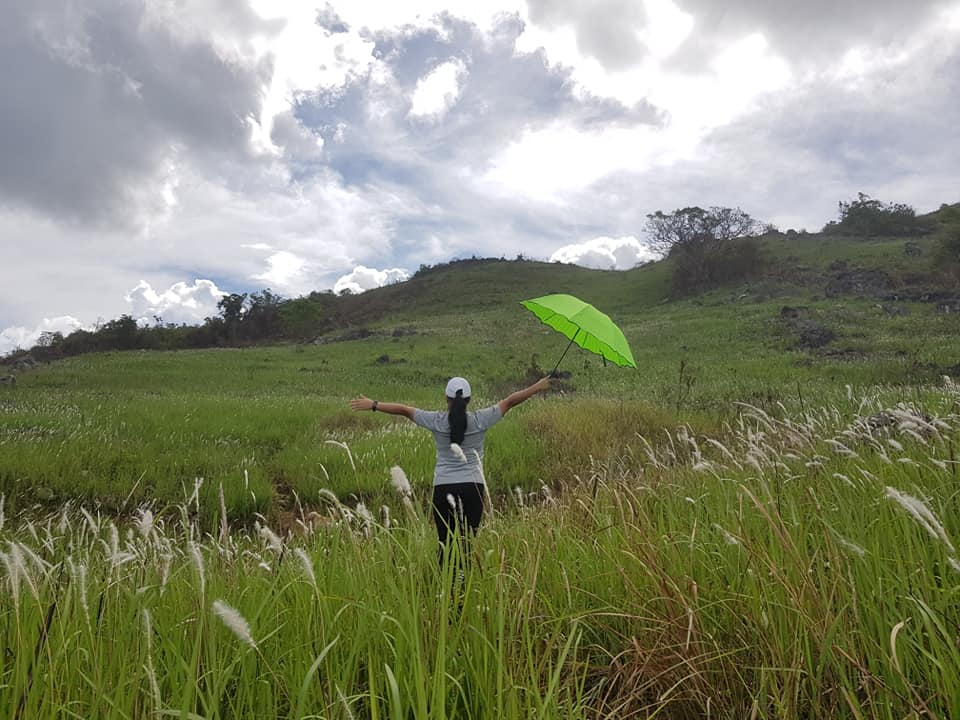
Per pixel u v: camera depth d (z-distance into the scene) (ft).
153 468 34.76
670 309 201.16
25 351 236.63
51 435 41.19
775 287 192.44
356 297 387.34
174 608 9.96
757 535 11.25
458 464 15.72
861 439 17.92
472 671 8.20
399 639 8.04
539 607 10.54
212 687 7.55
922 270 184.03
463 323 211.61
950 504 11.67
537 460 40.22
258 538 18.38
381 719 7.55
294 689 8.02
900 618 8.28
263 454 44.96
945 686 7.00
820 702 7.90
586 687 9.66
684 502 15.94
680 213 234.79
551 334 177.27
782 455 16.69
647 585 10.94
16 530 22.59
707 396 65.41
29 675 7.94
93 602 9.63
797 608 8.51
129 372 116.37
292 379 109.09
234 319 274.77
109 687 7.75
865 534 10.95
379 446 41.14
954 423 18.16
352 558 11.75
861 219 286.87
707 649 9.08
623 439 43.21
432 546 10.83
